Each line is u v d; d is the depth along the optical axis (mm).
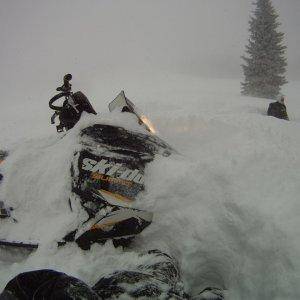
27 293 2117
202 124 4938
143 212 3043
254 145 3943
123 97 3893
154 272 2582
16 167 3295
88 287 2184
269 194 3100
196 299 2729
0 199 3178
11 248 3027
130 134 3416
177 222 3107
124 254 2854
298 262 2436
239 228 2971
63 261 2783
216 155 3939
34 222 3061
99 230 2920
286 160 3586
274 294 2439
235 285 2781
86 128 3389
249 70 24078
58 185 3146
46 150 3451
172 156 3543
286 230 2668
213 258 3008
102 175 3125
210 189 3258
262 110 12688
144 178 3248
